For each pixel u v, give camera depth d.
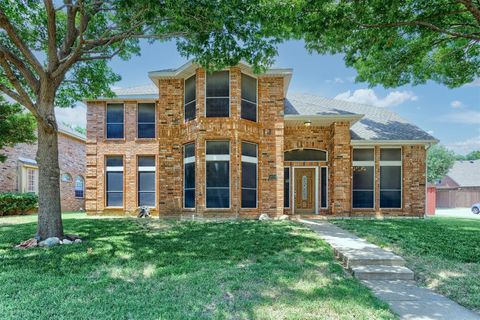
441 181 41.62
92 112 16.12
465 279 5.45
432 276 5.62
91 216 15.46
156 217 14.34
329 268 5.86
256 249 7.16
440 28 7.74
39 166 7.85
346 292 4.64
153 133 16.17
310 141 15.04
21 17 9.17
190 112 13.06
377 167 14.83
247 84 13.01
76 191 22.22
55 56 7.73
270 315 3.85
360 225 10.94
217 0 6.36
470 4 6.91
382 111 17.70
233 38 7.57
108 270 5.59
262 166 13.07
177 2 5.90
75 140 22.23
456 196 38.28
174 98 13.47
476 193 38.22
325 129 15.06
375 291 4.99
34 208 17.72
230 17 6.66
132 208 15.79
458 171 41.78
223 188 12.22
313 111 14.42
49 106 7.77
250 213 12.65
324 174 15.16
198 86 12.39
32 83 7.81
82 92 11.60
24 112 14.12
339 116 13.62
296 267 5.81
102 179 15.91
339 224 11.27
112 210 15.85
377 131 15.32
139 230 9.65
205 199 12.12
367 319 3.81
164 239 8.20
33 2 8.88
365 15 7.12
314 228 10.30
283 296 4.46
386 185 14.91
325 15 7.05
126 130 16.08
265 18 6.89
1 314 3.77
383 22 7.33
